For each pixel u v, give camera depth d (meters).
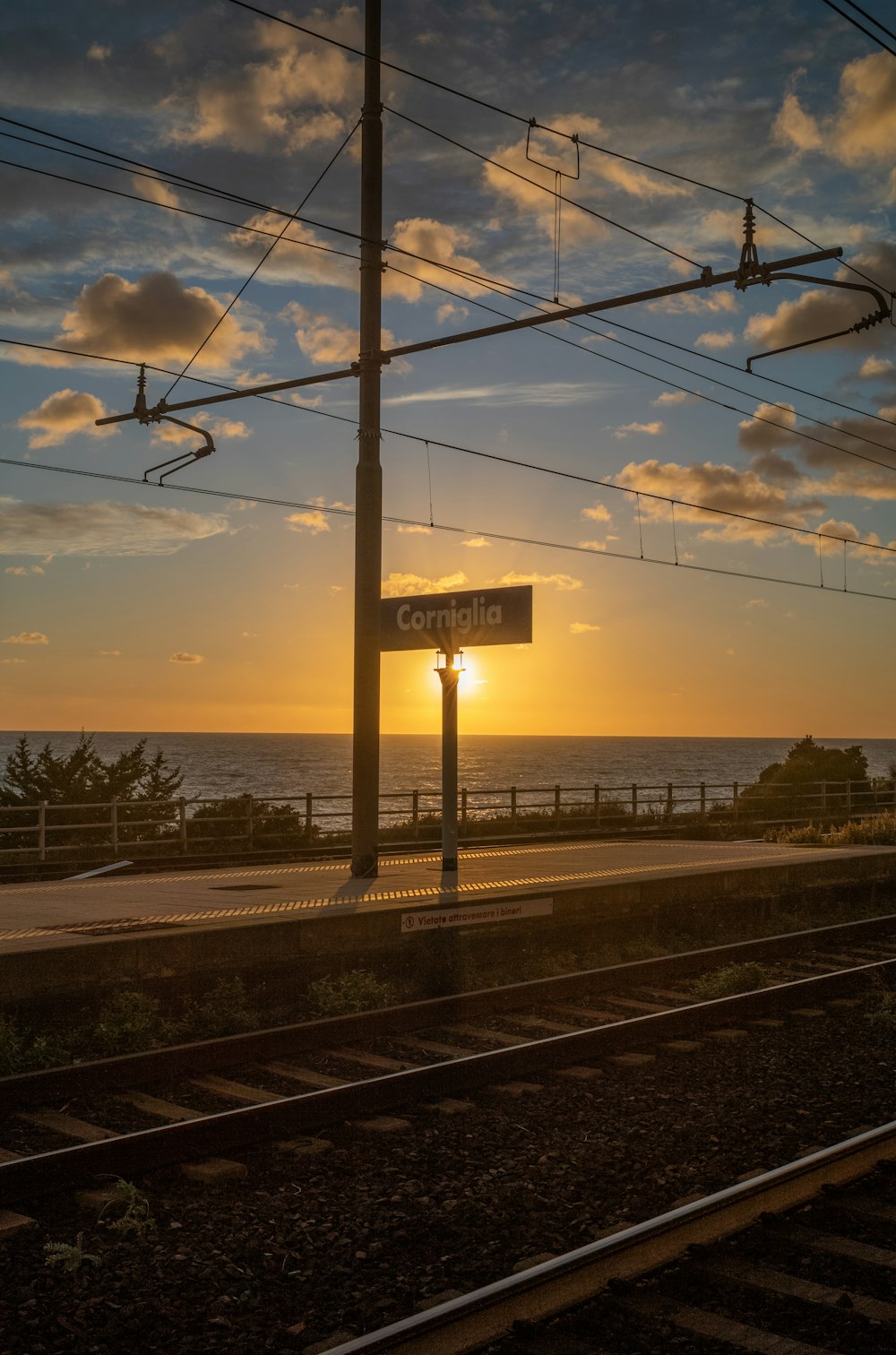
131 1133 7.19
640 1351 4.75
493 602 15.48
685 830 31.64
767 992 11.49
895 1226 5.96
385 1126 7.64
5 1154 7.29
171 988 11.08
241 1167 6.82
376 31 16.30
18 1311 5.12
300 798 25.41
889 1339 4.85
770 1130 7.73
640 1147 7.38
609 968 12.80
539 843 25.62
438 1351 4.59
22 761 29.14
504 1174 6.88
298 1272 5.54
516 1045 10.07
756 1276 5.34
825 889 19.28
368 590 16.27
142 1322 5.05
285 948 11.97
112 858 22.47
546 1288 5.09
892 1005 11.59
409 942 13.10
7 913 12.87
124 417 17.30
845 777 42.69
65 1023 10.31
